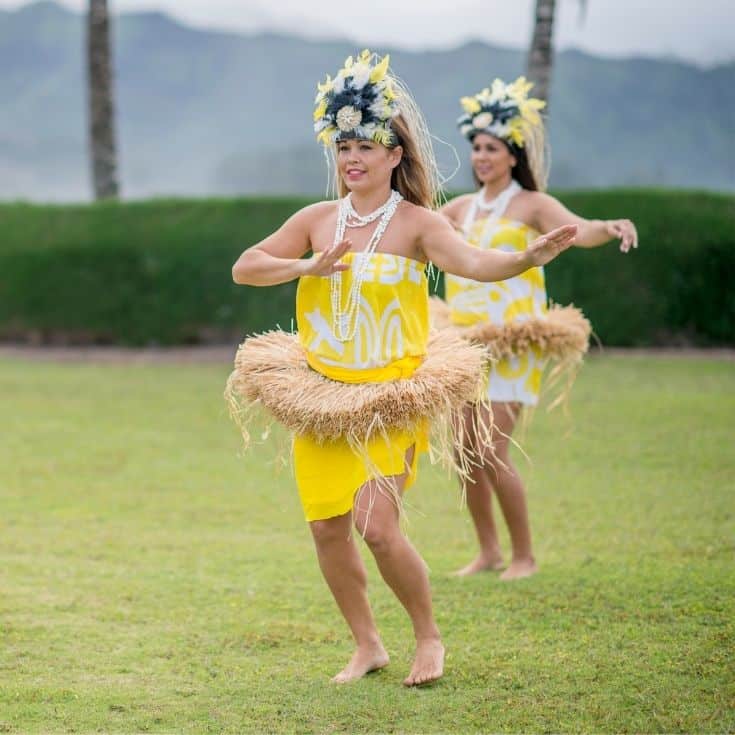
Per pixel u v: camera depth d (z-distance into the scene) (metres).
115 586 11.62
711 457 17.09
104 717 8.29
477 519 12.16
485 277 8.59
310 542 13.38
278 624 10.47
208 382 25.80
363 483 8.77
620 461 17.05
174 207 31.45
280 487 16.19
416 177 9.22
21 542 13.30
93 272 31.42
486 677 9.02
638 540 13.01
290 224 9.38
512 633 10.08
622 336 28.52
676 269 28.25
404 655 9.65
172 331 31.20
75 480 16.59
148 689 8.86
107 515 14.62
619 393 22.61
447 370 8.98
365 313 8.86
